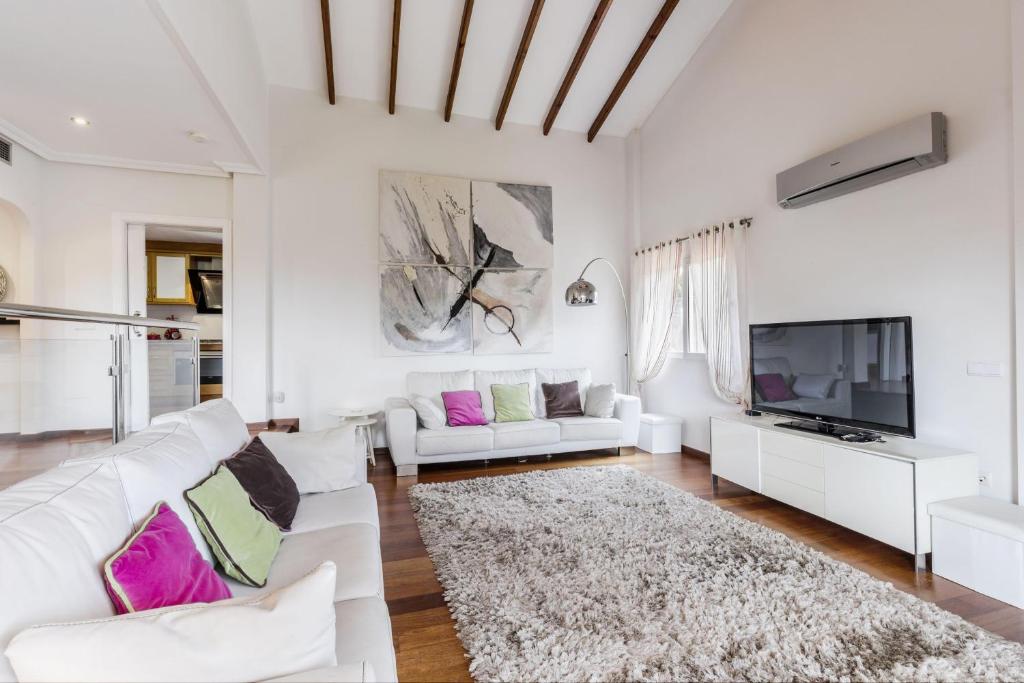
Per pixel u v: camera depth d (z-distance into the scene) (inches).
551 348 212.5
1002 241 96.0
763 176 155.1
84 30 93.6
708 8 170.4
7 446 76.8
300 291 183.9
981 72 99.1
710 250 171.3
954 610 79.7
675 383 198.5
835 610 78.3
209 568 49.3
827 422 120.6
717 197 175.0
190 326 113.4
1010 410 94.7
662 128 206.7
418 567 95.4
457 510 124.0
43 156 152.5
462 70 185.5
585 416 188.4
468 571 91.3
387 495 139.3
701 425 183.6
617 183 226.5
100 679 27.4
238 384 172.1
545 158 215.8
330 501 87.0
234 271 172.2
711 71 178.4
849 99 127.3
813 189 129.5
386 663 43.5
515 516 119.4
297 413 183.5
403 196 193.8
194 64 105.8
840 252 129.5
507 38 175.3
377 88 188.9
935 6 107.3
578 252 219.9
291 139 183.8
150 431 63.9
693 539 105.6
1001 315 96.3
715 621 75.2
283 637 30.6
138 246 168.2
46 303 155.5
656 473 161.3
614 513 121.3
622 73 193.2
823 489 110.7
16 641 27.0
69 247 158.1
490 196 205.0
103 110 126.3
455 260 199.9
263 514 70.6
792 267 144.1
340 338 187.9
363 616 50.7
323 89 186.7
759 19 157.0
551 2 164.2
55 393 82.3
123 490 46.6
